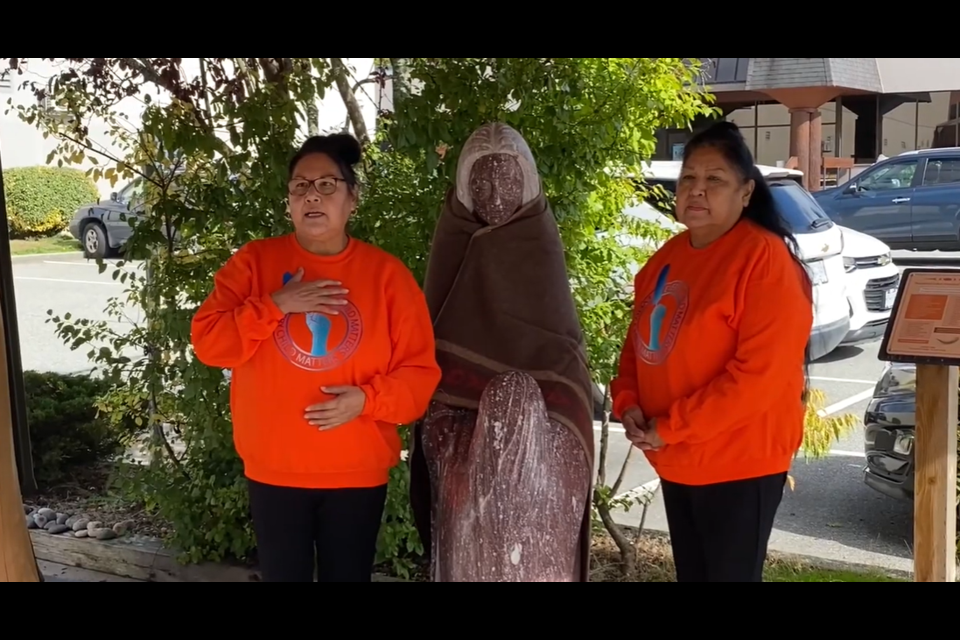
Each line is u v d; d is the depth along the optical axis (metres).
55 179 14.59
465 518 2.31
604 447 3.92
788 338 2.21
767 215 2.35
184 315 3.64
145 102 3.62
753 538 2.36
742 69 11.72
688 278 2.36
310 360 2.31
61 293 11.09
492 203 2.48
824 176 13.18
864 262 7.06
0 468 2.62
